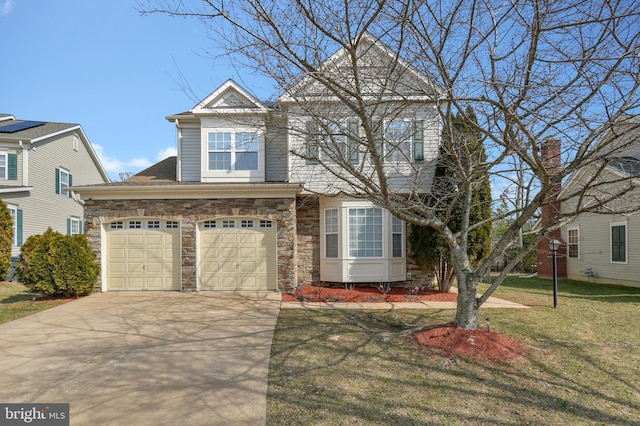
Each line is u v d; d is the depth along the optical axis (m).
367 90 6.89
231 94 12.05
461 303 6.21
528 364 5.12
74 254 9.64
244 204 10.88
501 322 7.40
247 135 11.92
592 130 4.66
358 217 11.39
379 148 7.01
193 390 4.28
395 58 5.37
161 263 10.98
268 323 7.30
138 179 12.82
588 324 7.36
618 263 14.63
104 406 3.89
